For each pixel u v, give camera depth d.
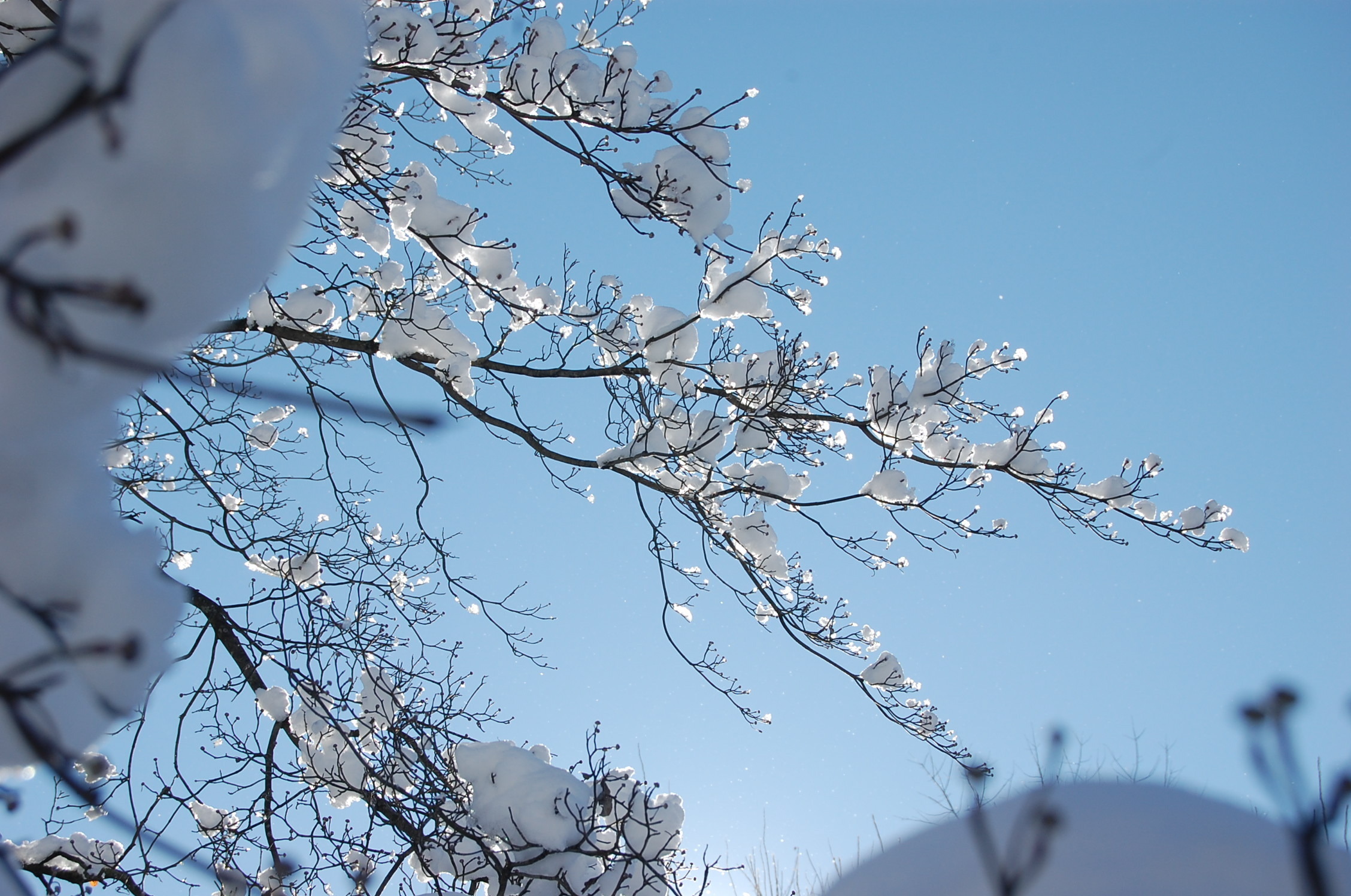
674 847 4.31
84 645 0.91
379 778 4.70
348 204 5.37
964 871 1.02
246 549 5.44
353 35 0.87
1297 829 0.70
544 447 6.29
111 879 4.55
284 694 5.12
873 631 6.69
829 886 1.16
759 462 6.48
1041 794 1.10
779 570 6.38
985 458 6.37
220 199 0.76
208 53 0.75
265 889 4.28
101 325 0.76
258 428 5.83
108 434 1.00
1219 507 6.50
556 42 4.84
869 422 6.10
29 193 0.75
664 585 6.48
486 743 4.50
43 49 0.77
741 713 6.35
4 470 0.88
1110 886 0.93
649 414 5.95
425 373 6.09
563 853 4.02
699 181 4.95
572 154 5.10
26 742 0.90
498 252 5.46
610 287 6.16
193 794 4.70
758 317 5.60
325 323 5.37
